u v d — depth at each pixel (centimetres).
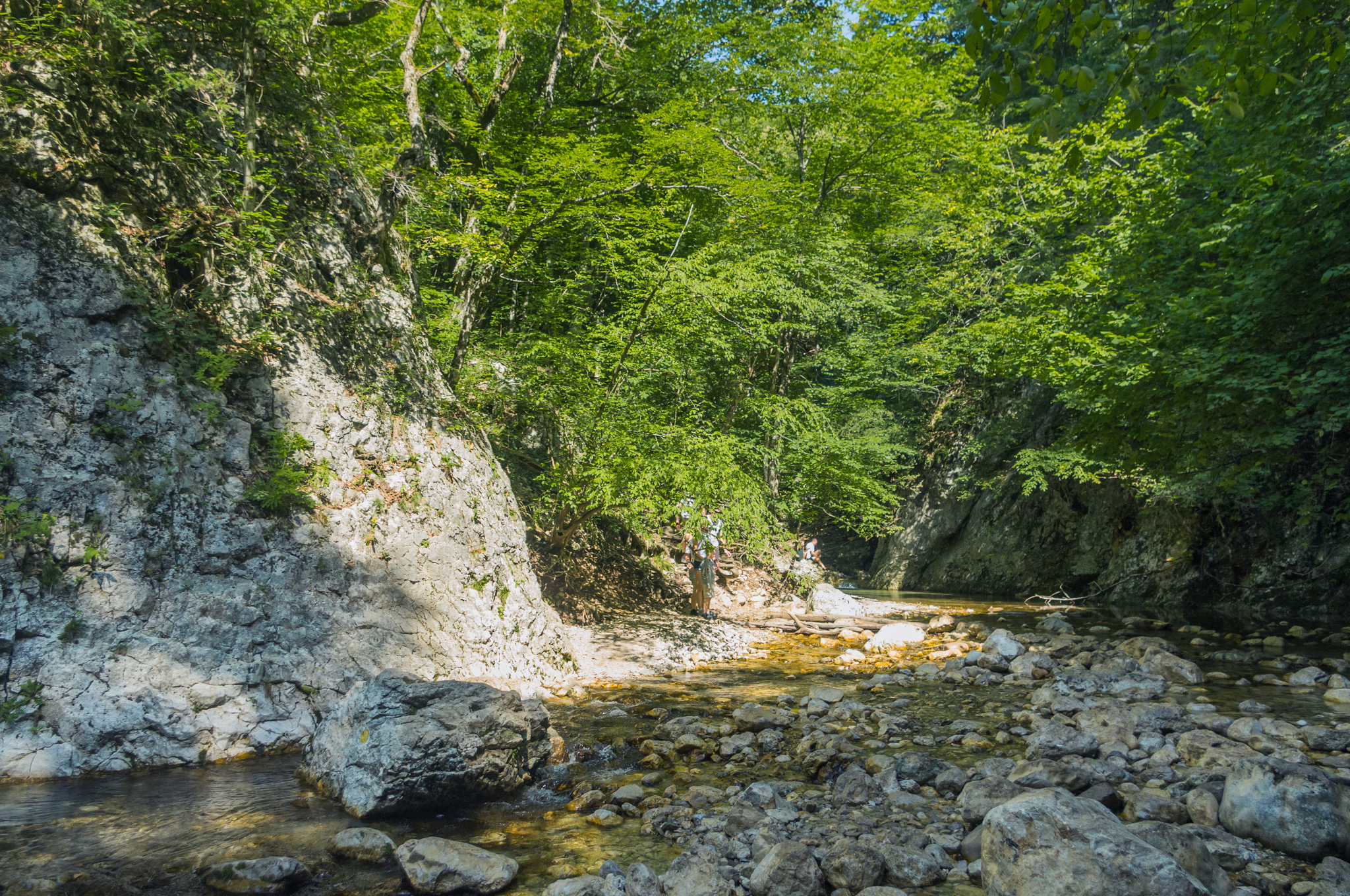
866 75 1706
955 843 412
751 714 665
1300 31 425
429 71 1088
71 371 577
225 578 606
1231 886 352
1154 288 1123
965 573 2416
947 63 1805
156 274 664
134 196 680
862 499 1902
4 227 574
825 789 505
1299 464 1476
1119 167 1437
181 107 761
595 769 557
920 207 2038
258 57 818
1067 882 312
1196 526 1742
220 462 643
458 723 486
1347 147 884
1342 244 843
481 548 816
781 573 1720
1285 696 754
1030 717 664
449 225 1189
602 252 1284
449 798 471
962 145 1858
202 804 463
